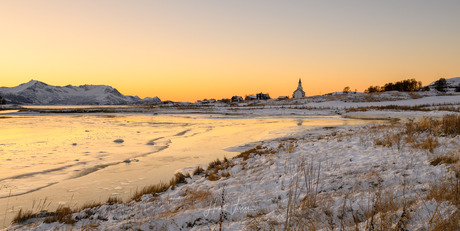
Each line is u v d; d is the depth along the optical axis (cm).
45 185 1041
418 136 1269
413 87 16012
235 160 1297
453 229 329
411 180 629
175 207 671
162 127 3512
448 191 465
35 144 2091
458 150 859
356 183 677
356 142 1347
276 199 640
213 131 2903
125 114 7850
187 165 1341
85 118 5981
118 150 1800
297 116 5484
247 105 12044
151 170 1258
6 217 728
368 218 413
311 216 484
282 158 1158
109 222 604
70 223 615
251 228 456
